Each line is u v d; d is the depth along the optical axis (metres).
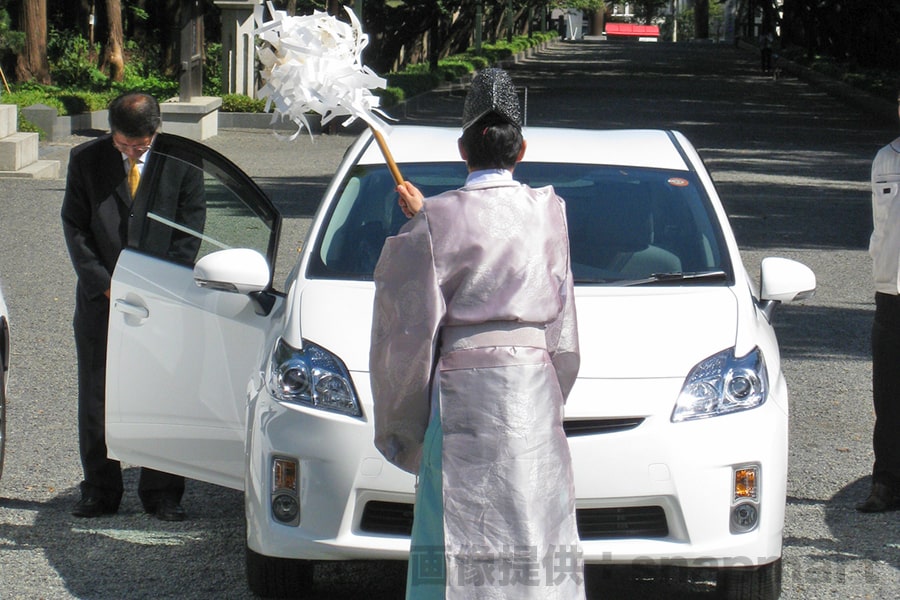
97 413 9.24
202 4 42.50
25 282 18.88
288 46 5.70
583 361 7.34
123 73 62.97
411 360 5.54
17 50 53.31
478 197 5.58
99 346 9.13
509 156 5.70
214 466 8.56
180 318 8.66
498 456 5.43
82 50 67.56
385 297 5.60
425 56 96.50
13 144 30.88
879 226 9.43
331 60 5.75
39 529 9.18
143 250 8.90
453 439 5.46
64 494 10.02
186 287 8.68
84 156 8.91
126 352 8.81
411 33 64.75
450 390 5.50
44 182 30.44
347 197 9.12
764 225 25.62
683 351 7.48
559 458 5.52
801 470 10.90
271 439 7.31
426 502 5.62
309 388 7.34
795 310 17.91
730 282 8.38
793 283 8.58
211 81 56.31
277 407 7.37
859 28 79.75
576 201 9.08
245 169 33.47
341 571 8.52
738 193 30.56
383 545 7.05
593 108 57.31
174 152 8.95
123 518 9.50
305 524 7.17
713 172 34.75
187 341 8.62
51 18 73.56
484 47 104.06
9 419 12.06
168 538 9.07
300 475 7.18
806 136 46.53
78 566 8.45
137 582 8.18
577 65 103.25
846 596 8.05
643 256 8.62
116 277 8.86
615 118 52.03
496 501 5.42
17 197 27.67
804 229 25.23
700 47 152.50
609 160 9.58
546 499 5.46
